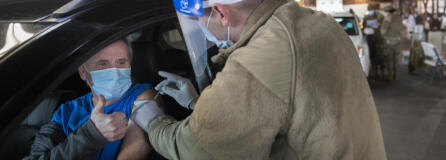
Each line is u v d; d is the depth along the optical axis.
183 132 0.94
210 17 0.99
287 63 0.82
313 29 0.87
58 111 1.46
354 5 10.26
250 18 0.93
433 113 4.36
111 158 1.33
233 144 0.86
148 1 1.15
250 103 0.82
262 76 0.82
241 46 0.94
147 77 1.76
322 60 0.84
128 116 1.36
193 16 1.03
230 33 0.99
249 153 0.87
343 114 0.86
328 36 0.88
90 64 1.21
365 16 6.54
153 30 1.72
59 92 1.66
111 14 1.04
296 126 0.85
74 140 1.12
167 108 1.58
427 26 8.43
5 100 0.82
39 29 0.96
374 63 6.58
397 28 6.17
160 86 1.36
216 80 0.88
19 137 1.49
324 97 0.83
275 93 0.82
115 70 1.23
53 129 1.40
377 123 1.03
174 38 1.74
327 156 0.86
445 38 7.69
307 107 0.83
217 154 0.88
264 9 0.93
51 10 1.10
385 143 3.56
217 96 0.84
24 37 0.94
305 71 0.82
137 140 1.34
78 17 0.98
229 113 0.83
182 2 0.97
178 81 1.36
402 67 7.68
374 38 6.31
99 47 0.99
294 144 0.89
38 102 0.87
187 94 1.33
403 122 4.13
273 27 0.87
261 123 0.83
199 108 0.87
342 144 0.86
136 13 1.10
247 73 0.83
